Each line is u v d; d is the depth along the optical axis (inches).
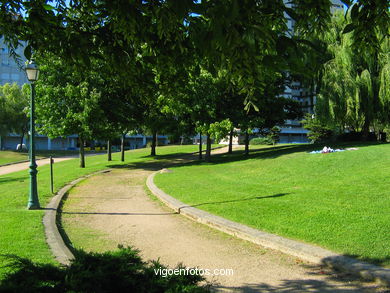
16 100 2201.0
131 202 455.5
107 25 163.3
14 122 2210.9
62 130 899.4
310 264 205.2
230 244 255.4
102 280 106.4
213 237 276.8
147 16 141.9
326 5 110.7
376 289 164.4
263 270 198.7
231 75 109.7
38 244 230.8
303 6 112.3
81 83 871.1
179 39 128.4
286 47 93.4
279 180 532.4
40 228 277.1
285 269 199.0
